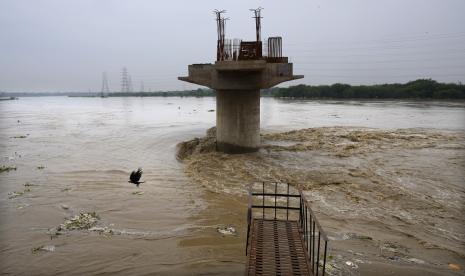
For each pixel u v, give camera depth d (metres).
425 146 26.17
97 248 10.28
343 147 25.77
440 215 13.00
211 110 80.00
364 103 101.44
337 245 10.38
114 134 34.62
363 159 21.91
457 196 15.02
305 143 27.62
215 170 19.47
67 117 61.34
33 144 29.05
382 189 15.88
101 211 13.35
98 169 20.09
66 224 12.02
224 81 22.95
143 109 90.81
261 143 27.81
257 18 22.72
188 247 10.34
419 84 118.12
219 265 9.28
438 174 18.38
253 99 23.48
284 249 7.55
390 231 11.59
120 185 16.83
